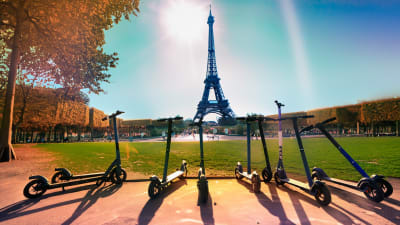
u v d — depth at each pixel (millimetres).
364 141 19688
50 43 12766
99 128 52406
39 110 31891
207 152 13656
